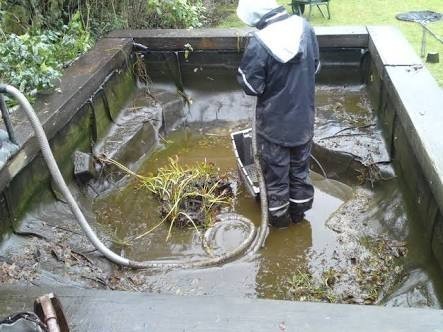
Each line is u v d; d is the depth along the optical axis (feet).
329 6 28.45
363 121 15.06
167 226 12.23
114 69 15.88
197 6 22.15
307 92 10.91
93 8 19.35
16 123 11.00
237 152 13.57
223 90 17.93
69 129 12.75
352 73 17.13
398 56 14.30
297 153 11.51
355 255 10.91
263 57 10.43
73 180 12.66
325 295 9.90
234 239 11.75
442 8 27.09
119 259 10.36
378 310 6.79
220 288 10.20
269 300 7.09
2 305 7.26
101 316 6.95
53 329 5.81
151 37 17.48
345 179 13.58
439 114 10.78
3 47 12.90
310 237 11.70
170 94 17.66
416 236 10.39
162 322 6.79
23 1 16.72
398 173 12.24
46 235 10.34
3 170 9.33
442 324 6.50
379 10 27.53
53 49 14.79
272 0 10.71
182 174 13.53
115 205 12.92
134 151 14.85
